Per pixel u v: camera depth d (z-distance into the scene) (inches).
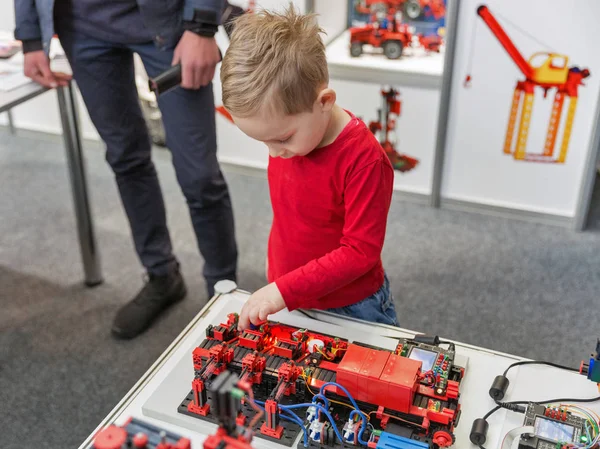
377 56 97.9
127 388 71.9
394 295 84.9
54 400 70.4
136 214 76.4
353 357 36.3
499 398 37.0
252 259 92.0
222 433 26.9
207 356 37.9
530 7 85.1
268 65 34.9
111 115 68.5
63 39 65.3
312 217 44.3
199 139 66.6
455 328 79.3
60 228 100.1
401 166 102.8
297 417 35.2
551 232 97.4
